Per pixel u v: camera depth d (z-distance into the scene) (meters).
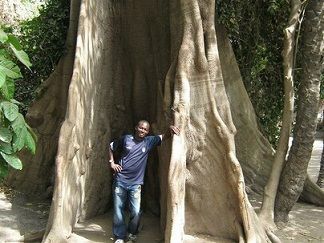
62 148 5.65
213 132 5.78
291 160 6.53
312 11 6.17
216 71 5.95
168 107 5.88
